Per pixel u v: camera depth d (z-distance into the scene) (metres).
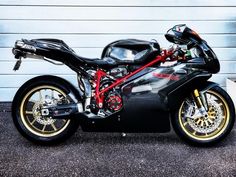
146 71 3.07
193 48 3.12
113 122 3.09
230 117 3.17
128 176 2.66
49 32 4.34
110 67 3.11
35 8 4.27
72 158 2.95
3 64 4.38
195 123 3.21
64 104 3.10
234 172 2.73
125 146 3.20
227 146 3.22
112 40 4.40
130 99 3.06
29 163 2.85
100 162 2.88
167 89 3.07
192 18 4.38
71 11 4.30
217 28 4.41
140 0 4.30
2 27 4.29
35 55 3.03
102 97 3.08
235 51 4.48
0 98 4.47
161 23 4.37
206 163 2.87
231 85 4.20
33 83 3.11
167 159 2.94
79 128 3.67
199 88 3.14
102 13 4.32
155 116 3.09
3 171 2.72
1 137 3.42
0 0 4.22
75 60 3.06
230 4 4.35
